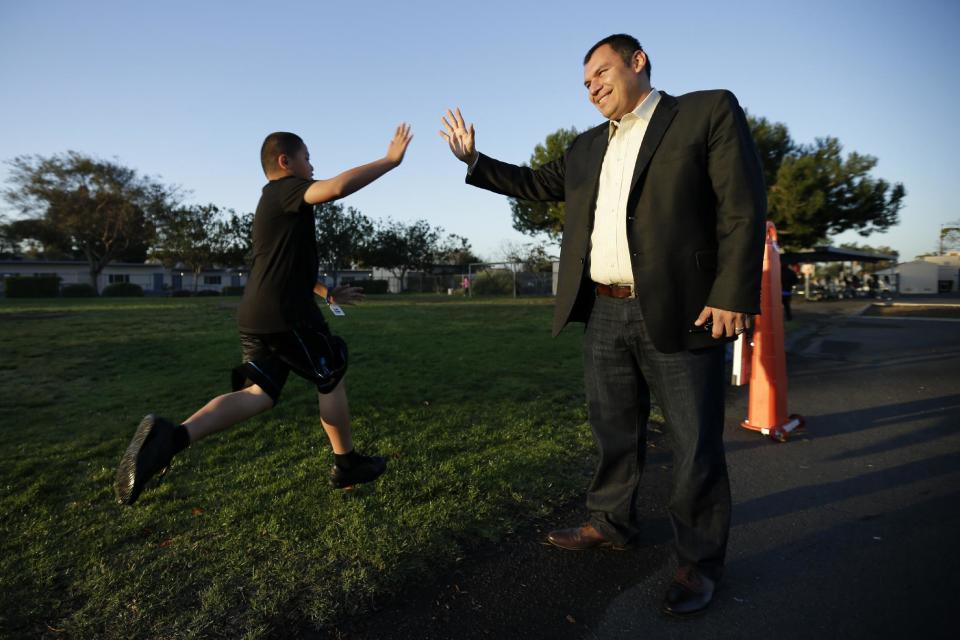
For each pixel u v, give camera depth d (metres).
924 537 2.43
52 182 40.66
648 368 2.18
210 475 3.22
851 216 24.86
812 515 2.72
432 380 5.87
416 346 8.53
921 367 6.82
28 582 2.14
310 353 2.38
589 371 2.37
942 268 51.84
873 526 2.57
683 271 1.98
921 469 3.29
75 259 57.19
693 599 1.97
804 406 5.07
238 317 2.39
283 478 3.14
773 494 3.01
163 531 2.55
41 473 3.28
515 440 3.87
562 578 2.20
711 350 2.04
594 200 2.23
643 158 2.02
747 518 2.72
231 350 7.94
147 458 1.94
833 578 2.14
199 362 6.98
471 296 31.78
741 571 2.23
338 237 46.25
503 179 2.54
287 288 2.32
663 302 1.99
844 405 5.04
